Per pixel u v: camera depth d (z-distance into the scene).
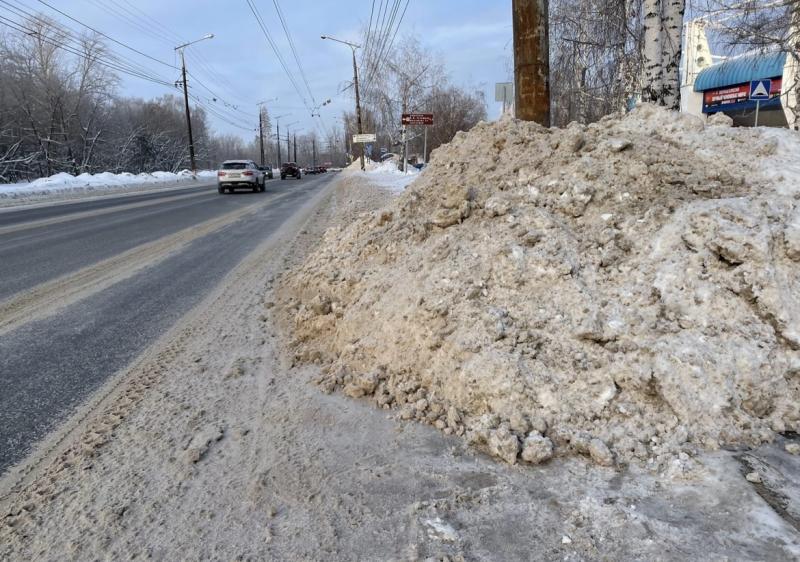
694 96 21.25
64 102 40.25
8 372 3.84
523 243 3.65
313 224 11.82
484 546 1.94
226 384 3.50
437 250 4.06
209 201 19.72
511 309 3.26
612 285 3.27
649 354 2.75
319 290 5.08
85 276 6.96
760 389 2.63
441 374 3.11
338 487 2.34
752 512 2.00
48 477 2.51
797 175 3.60
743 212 3.16
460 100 41.59
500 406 2.76
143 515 2.20
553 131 5.23
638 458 2.41
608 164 4.13
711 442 2.44
